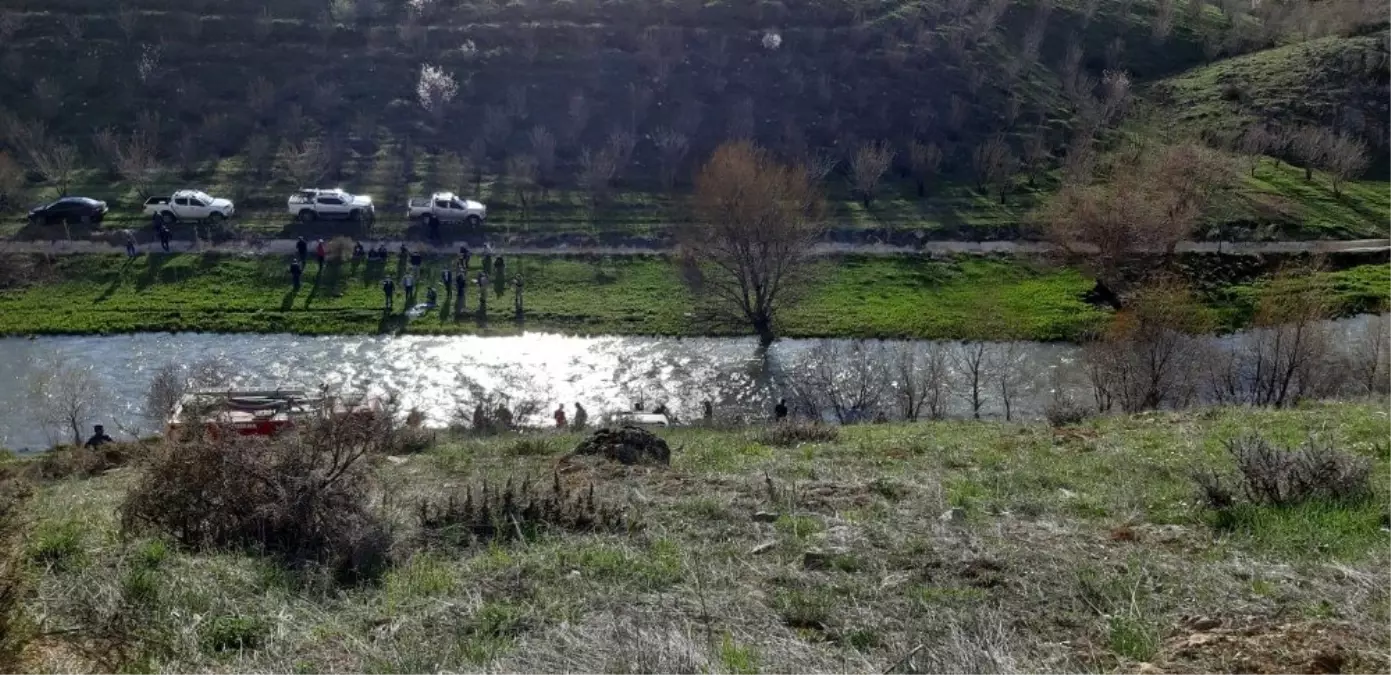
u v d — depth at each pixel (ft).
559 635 19.42
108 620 20.80
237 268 131.44
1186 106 191.93
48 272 129.18
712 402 98.12
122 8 205.67
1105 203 125.39
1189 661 17.52
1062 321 118.62
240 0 215.51
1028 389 98.53
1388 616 19.17
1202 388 85.56
